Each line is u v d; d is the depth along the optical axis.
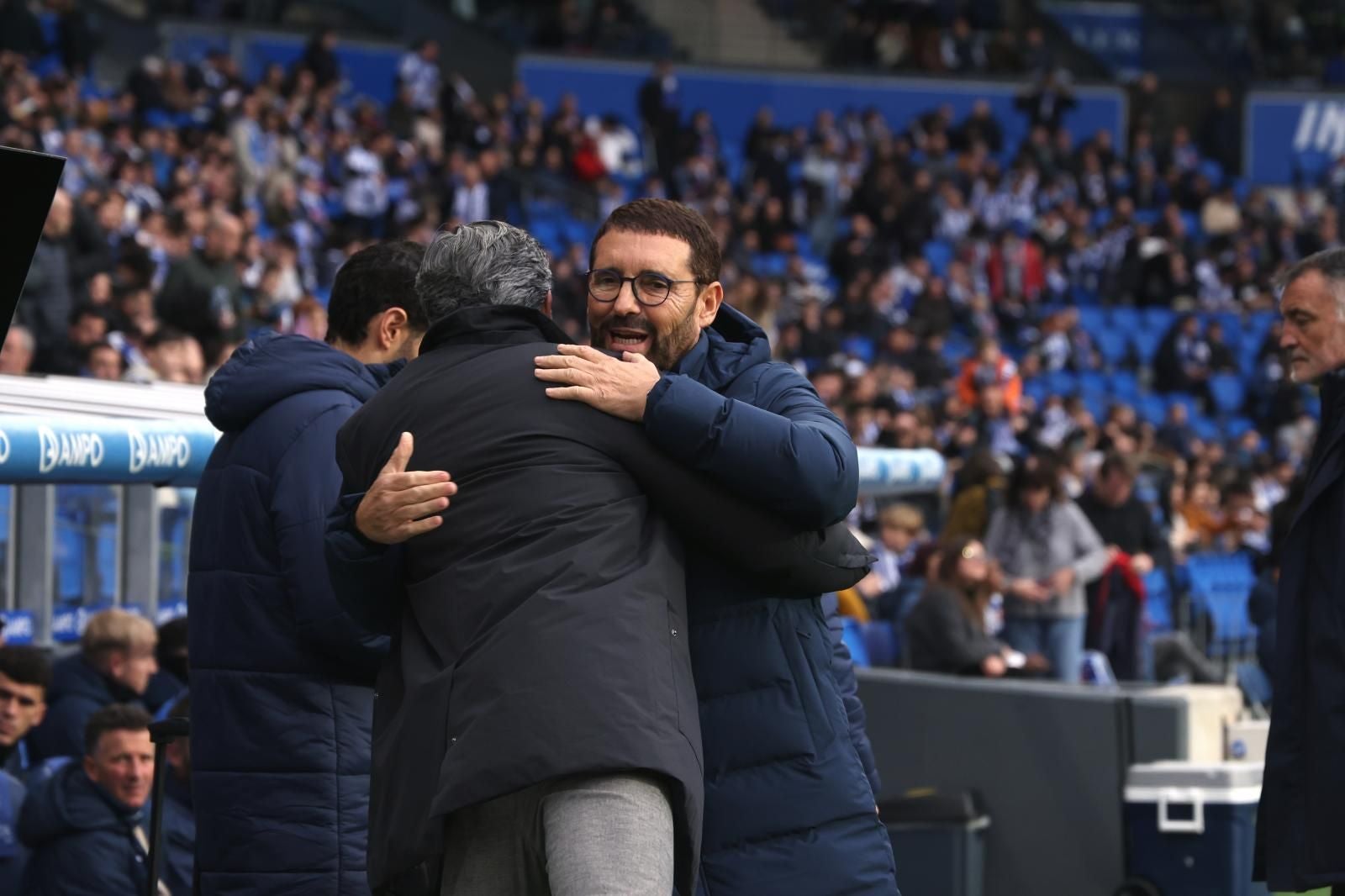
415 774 8.69
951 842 19.70
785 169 81.06
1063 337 71.31
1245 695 26.19
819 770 9.37
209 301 35.69
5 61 58.38
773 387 9.88
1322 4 103.94
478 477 9.06
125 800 14.86
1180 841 18.33
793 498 9.07
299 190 62.09
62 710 16.97
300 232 57.59
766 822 9.27
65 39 68.56
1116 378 71.25
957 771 20.58
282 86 72.56
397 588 9.52
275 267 46.16
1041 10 100.88
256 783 11.12
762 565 9.26
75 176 50.09
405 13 85.75
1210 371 72.69
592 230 75.69
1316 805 11.63
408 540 9.25
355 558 9.33
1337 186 93.50
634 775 8.49
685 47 95.62
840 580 9.55
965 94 95.75
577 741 8.33
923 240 78.25
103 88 71.56
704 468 9.07
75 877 14.62
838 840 9.35
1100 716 19.52
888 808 19.91
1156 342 76.62
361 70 83.94
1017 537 30.39
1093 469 47.44
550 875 8.47
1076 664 30.19
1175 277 80.56
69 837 14.73
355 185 63.53
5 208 8.86
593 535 8.89
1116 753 19.38
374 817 9.02
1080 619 30.27
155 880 12.61
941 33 97.19
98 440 11.92
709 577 9.48
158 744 12.57
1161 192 90.19
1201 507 47.75
